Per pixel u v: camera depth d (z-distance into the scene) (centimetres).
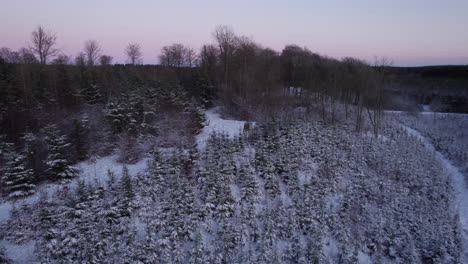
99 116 3578
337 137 3772
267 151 2920
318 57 9775
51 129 2786
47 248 1689
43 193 2198
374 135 4431
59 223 1811
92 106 3950
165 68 6444
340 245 2111
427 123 6247
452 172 4081
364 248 2170
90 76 4388
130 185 2134
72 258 1667
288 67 7225
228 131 3703
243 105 4750
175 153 2764
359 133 4334
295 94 5894
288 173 2680
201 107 4228
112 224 1919
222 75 5825
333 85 5878
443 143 5009
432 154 4366
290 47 9781
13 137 3017
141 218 2016
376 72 5803
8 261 1648
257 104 4853
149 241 1764
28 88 3706
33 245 1816
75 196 2136
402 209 2578
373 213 2489
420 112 7331
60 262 1631
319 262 1888
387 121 5631
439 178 3488
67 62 6462
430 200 2970
